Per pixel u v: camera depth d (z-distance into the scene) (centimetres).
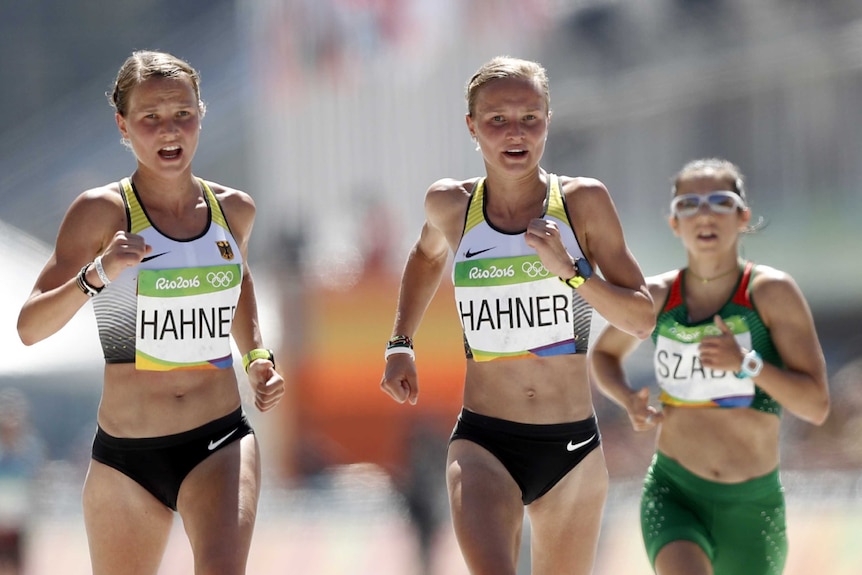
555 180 1708
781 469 5141
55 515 5128
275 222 6825
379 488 5356
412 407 5769
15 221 9425
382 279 6141
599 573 3709
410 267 1878
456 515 1627
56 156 10144
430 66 6750
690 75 6931
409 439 4362
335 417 5909
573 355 1702
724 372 2017
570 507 1722
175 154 1638
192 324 1652
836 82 6812
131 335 1644
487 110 1666
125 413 1650
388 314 6031
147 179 1662
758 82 6919
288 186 6950
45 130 10644
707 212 2041
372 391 5909
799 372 1997
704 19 6956
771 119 6962
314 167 6919
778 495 2030
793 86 6900
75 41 11344
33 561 4328
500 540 1591
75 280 1538
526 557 3055
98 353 5788
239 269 1691
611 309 1630
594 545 1752
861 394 5734
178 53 10094
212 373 1673
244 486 1628
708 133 7056
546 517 1728
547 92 1702
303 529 4716
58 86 11206
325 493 5344
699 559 1933
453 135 6706
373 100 6831
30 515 4253
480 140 1686
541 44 7012
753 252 7081
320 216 6788
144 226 1645
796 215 7012
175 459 1650
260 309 6238
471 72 6731
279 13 6981
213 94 9350
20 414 4297
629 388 2097
